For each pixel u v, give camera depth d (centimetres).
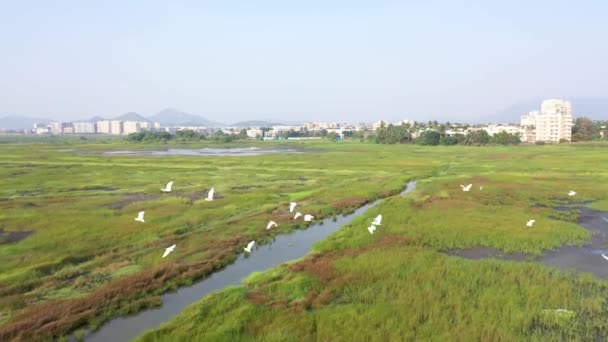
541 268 3012
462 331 2125
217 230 4078
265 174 8625
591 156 11769
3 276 2880
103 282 2820
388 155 13500
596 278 2864
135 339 2062
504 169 9181
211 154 14675
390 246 3550
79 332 2158
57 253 3359
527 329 2158
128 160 11688
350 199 5688
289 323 2219
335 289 2670
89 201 5547
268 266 3195
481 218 4512
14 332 2112
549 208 5141
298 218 4584
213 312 2339
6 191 6406
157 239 3781
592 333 2123
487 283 2741
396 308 2383
